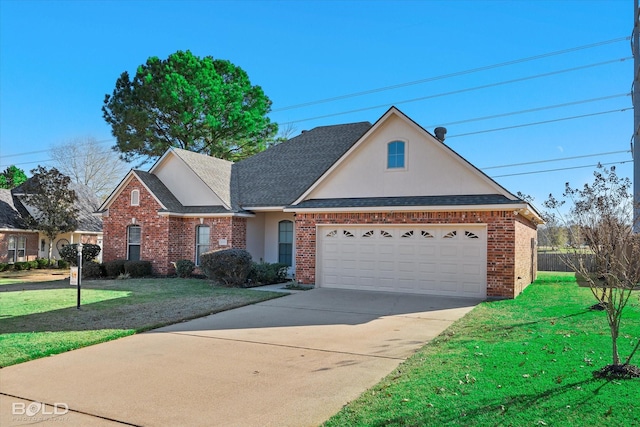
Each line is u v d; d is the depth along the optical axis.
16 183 55.84
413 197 15.68
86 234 32.34
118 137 34.00
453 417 4.84
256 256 21.19
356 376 6.56
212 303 12.78
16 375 6.71
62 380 6.48
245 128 35.72
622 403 5.11
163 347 8.27
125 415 5.27
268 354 7.78
